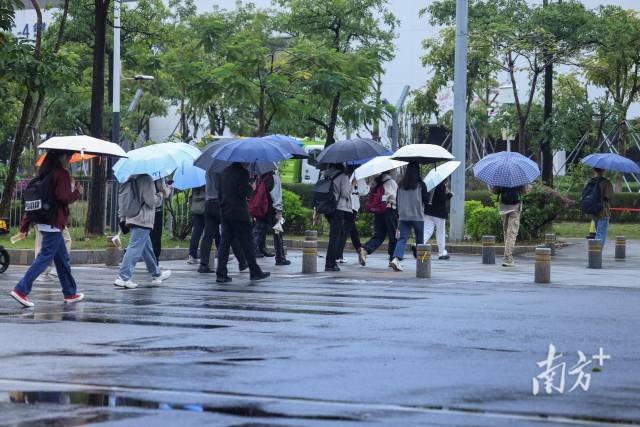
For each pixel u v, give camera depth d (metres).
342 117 52.88
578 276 24.94
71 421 8.59
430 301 18.44
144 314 16.31
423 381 10.46
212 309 17.06
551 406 9.29
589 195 30.91
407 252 34.72
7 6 30.83
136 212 20.94
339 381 10.44
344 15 51.78
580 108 55.25
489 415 8.89
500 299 18.86
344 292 20.25
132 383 10.31
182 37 59.19
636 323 15.25
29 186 17.55
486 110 62.91
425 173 47.19
